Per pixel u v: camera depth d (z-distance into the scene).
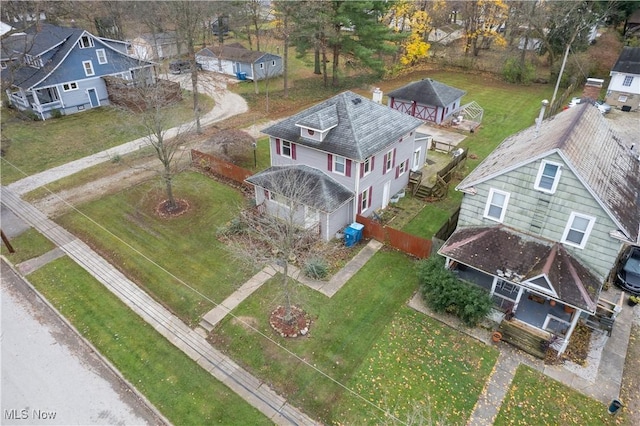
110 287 19.25
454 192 27.05
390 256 21.09
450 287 16.89
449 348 16.19
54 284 19.45
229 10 54.38
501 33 63.94
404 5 49.50
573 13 46.34
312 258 20.05
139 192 26.61
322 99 43.94
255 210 24.34
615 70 40.53
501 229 17.34
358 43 43.03
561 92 46.09
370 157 21.27
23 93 37.00
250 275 19.81
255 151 31.22
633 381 14.91
